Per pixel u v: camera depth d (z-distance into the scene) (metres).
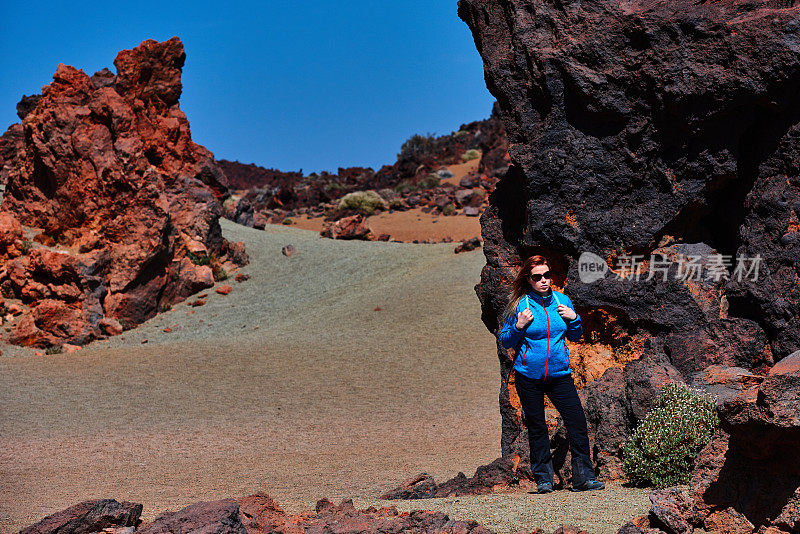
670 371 6.73
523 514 4.54
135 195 32.09
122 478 10.99
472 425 15.30
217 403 17.92
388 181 79.25
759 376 6.29
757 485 3.75
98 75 36.00
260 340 26.81
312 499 8.84
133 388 19.56
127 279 31.02
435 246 42.19
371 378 20.42
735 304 7.19
